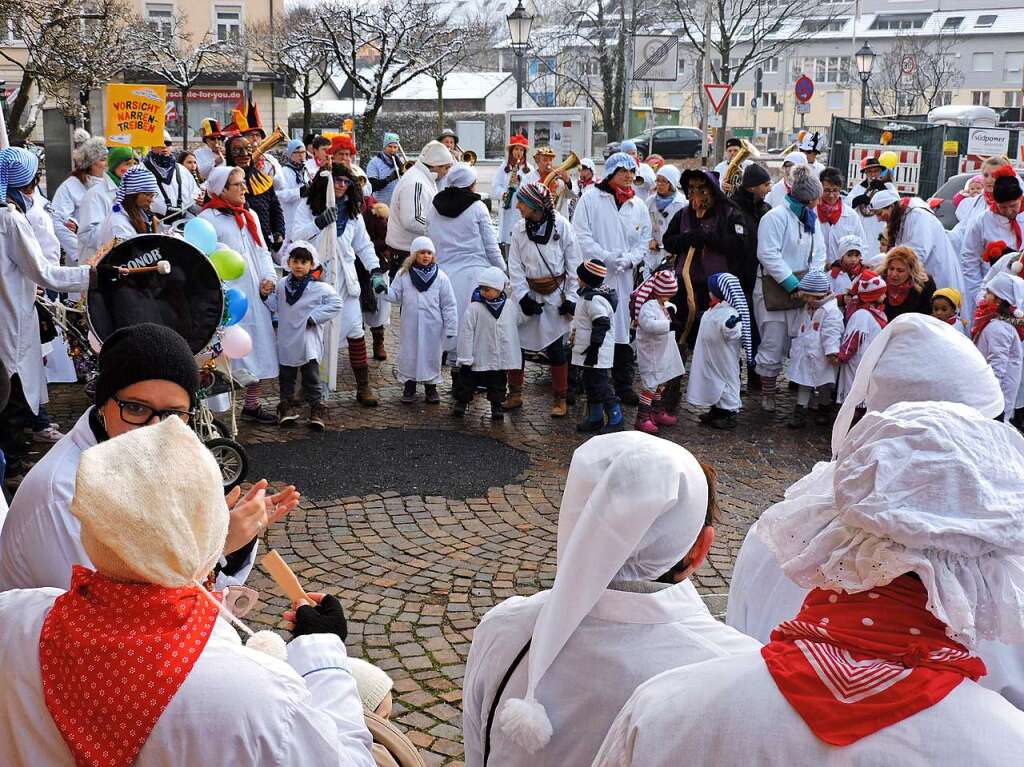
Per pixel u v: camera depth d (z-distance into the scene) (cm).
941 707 150
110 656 164
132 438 172
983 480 158
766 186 932
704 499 198
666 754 157
